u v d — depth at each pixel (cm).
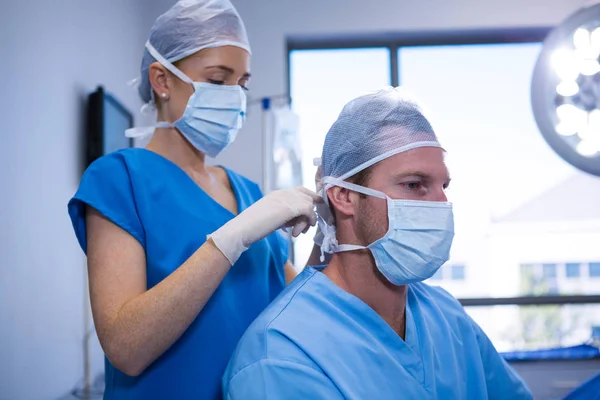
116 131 238
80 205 108
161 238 109
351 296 103
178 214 112
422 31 333
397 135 99
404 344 103
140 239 108
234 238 98
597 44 193
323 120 340
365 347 98
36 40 172
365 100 103
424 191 100
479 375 112
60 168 190
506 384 119
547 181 338
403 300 107
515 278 341
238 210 126
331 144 105
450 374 107
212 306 110
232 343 111
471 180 339
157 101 123
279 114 259
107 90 243
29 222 164
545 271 340
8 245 150
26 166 163
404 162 99
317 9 327
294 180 254
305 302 101
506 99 340
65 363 192
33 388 164
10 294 150
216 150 121
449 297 121
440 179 101
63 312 192
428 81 345
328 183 104
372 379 96
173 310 93
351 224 104
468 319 118
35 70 171
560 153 199
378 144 99
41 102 175
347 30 327
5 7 152
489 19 327
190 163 122
